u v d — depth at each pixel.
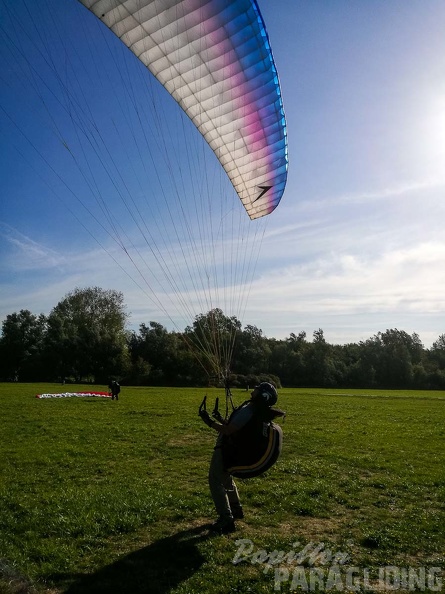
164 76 9.30
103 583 5.44
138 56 9.04
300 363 89.38
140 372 73.94
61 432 17.28
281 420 22.00
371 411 28.45
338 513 8.12
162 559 6.07
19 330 82.81
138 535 6.88
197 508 8.08
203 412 7.03
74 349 76.44
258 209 11.23
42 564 5.82
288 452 13.85
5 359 81.06
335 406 31.80
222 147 10.21
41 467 11.61
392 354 97.56
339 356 103.38
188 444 14.94
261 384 7.05
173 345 78.88
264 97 8.91
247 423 6.84
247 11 7.70
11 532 6.95
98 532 6.89
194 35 8.29
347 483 10.10
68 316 94.62
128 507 7.93
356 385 93.88
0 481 10.14
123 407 27.62
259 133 9.54
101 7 8.13
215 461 7.21
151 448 14.25
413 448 14.73
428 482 10.24
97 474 11.00
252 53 8.28
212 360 8.60
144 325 82.88
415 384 95.44
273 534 7.04
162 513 7.76
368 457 12.99
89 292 95.94
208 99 9.35
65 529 6.98
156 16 8.10
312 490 9.25
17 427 18.55
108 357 74.56
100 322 93.06
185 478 10.59
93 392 43.75
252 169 10.36
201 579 5.53
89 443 15.09
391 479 10.51
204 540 6.68
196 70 8.90
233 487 7.53
